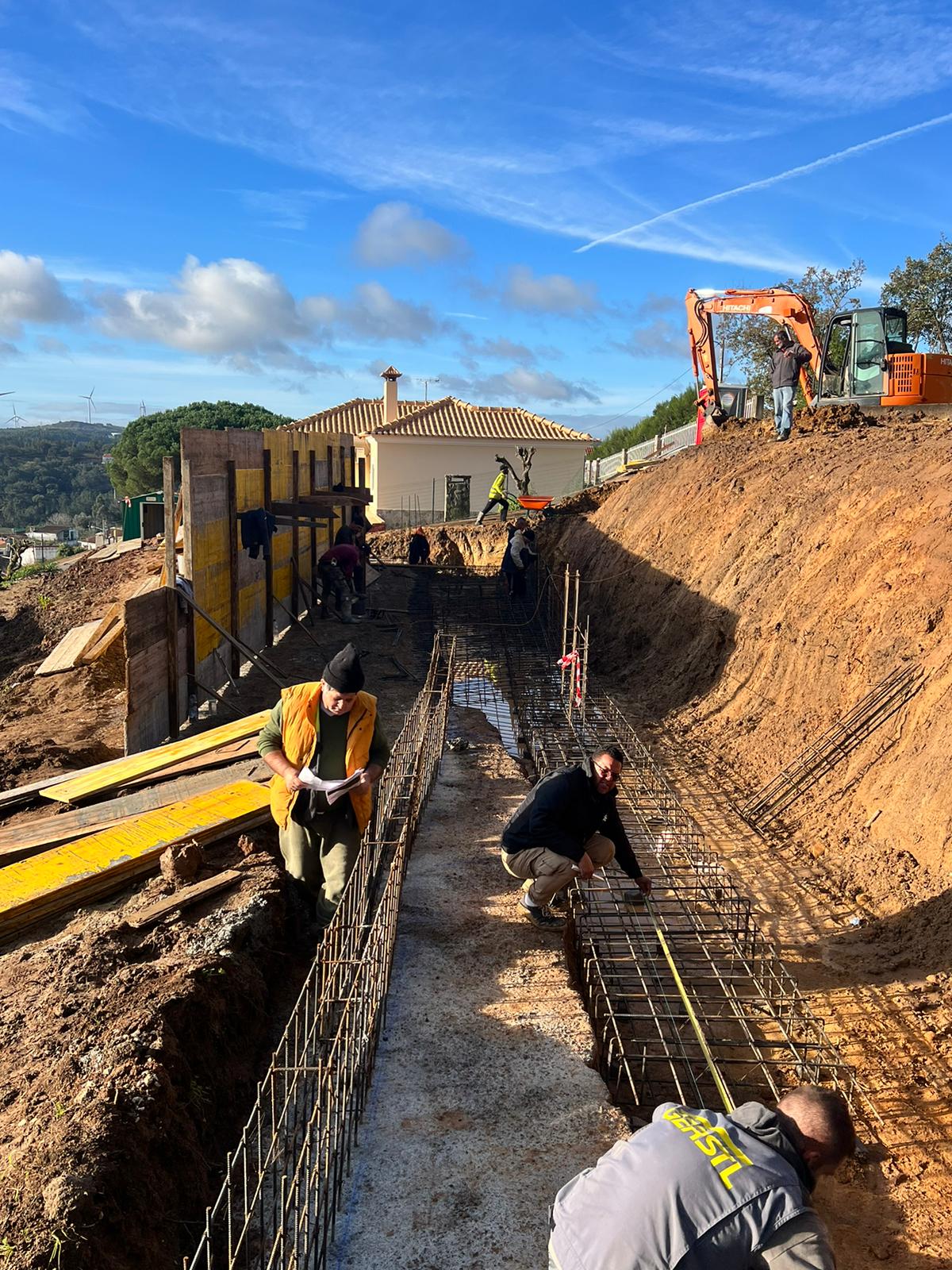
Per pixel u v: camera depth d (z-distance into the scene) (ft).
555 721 34.73
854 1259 12.87
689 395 132.26
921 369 48.91
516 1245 11.42
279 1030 15.52
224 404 249.34
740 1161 7.48
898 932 19.74
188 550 31.32
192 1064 13.15
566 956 18.17
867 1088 15.93
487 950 18.17
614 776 18.16
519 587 61.52
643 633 43.91
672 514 49.03
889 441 39.29
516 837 18.84
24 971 15.08
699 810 26.76
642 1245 7.14
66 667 36.81
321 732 16.56
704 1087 16.14
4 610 55.16
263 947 16.46
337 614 55.36
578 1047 15.25
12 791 23.81
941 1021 17.17
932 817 21.48
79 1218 9.68
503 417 129.80
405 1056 14.97
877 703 25.94
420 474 123.44
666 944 18.37
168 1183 11.24
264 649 44.06
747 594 36.17
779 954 19.76
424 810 25.53
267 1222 11.61
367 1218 11.81
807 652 30.22
